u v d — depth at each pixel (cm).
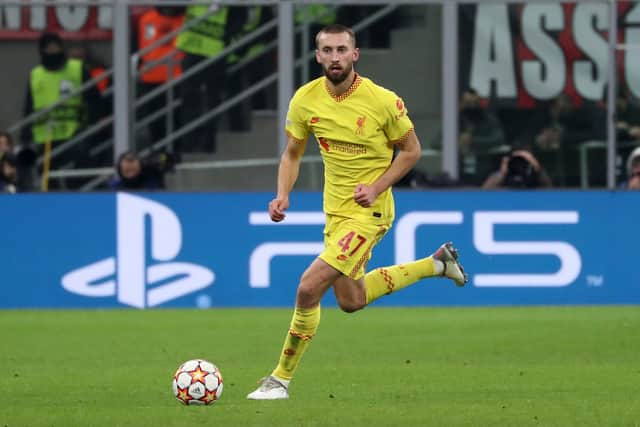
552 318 4772
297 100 3075
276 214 3073
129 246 5241
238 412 2747
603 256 5184
